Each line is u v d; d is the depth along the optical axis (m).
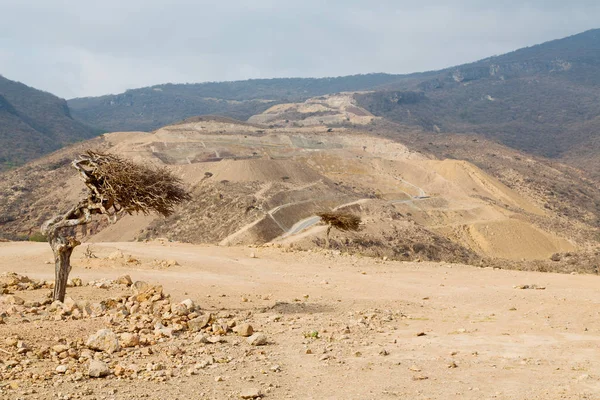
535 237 160.75
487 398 8.09
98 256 23.36
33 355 9.45
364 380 9.05
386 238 117.81
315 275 21.77
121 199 13.93
